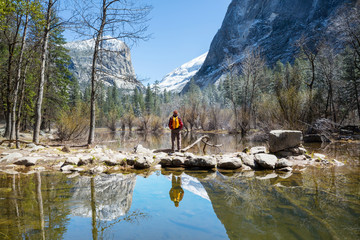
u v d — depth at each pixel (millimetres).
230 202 2564
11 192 2951
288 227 1848
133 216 2146
